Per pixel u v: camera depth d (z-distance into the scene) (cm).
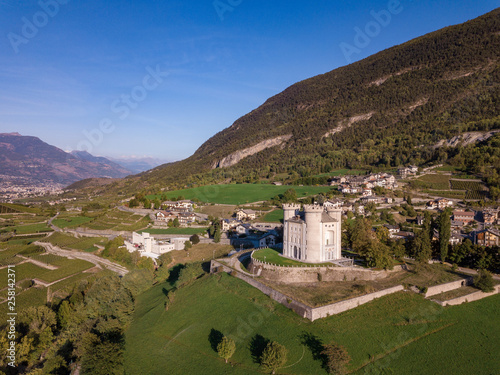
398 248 11494
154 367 7494
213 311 9075
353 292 8788
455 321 7925
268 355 6569
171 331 8781
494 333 7556
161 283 12700
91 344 8056
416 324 7719
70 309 10656
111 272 14612
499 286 9344
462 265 11212
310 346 7044
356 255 12188
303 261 10706
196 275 11794
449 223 11350
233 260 12544
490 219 17362
